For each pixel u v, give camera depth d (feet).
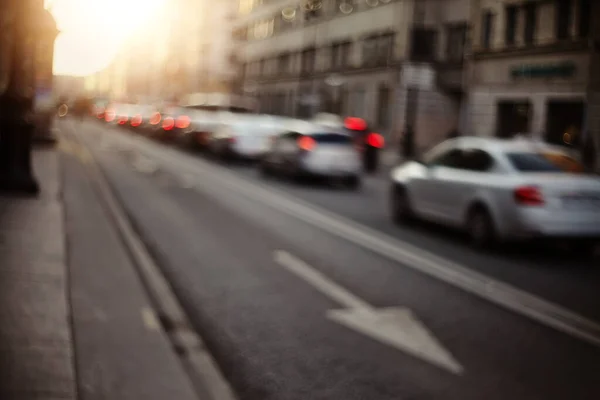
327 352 17.83
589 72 88.94
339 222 40.98
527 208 31.19
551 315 21.99
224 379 15.87
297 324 20.17
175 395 13.53
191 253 29.71
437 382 15.96
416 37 130.31
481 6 110.73
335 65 165.78
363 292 24.25
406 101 130.11
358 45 152.87
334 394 15.11
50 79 73.82
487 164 34.53
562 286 26.30
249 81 232.73
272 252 30.81
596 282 27.25
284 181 65.16
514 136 98.32
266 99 216.33
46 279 20.29
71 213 33.86
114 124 183.11
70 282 21.24
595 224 31.32
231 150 84.23
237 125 86.63
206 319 20.40
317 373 16.35
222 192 53.36
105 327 17.33
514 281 26.89
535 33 99.71
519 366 17.19
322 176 65.16
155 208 42.32
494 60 107.86
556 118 96.78
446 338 19.30
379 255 31.24
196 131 99.91
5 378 13.11
